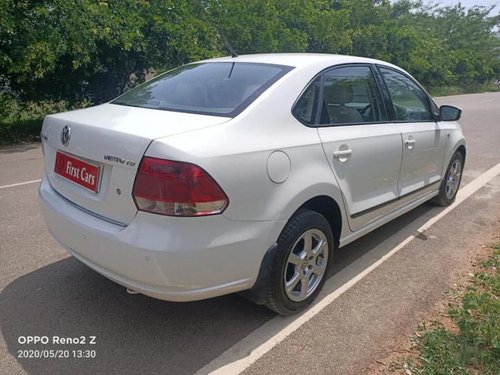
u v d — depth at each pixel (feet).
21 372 8.08
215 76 10.55
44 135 10.30
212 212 7.72
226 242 7.98
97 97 38.83
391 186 12.78
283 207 8.81
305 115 9.89
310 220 9.60
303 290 9.97
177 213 7.49
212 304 10.33
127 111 9.61
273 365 8.38
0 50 28.84
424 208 17.49
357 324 9.66
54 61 31.55
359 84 11.81
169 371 8.18
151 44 37.42
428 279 11.69
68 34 31.27
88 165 8.74
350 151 10.61
